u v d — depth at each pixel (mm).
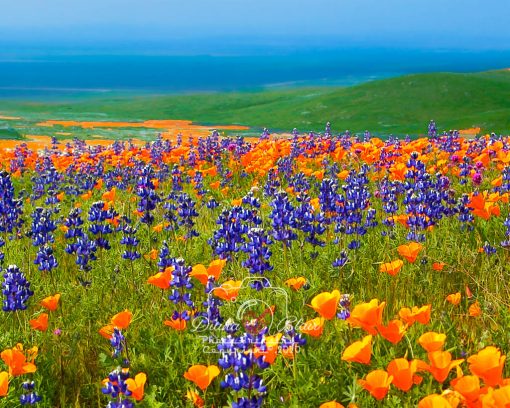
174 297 4922
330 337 4586
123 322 4469
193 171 14977
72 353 4836
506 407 2662
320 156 16625
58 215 11633
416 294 5859
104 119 105062
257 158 14992
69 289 6512
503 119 70562
